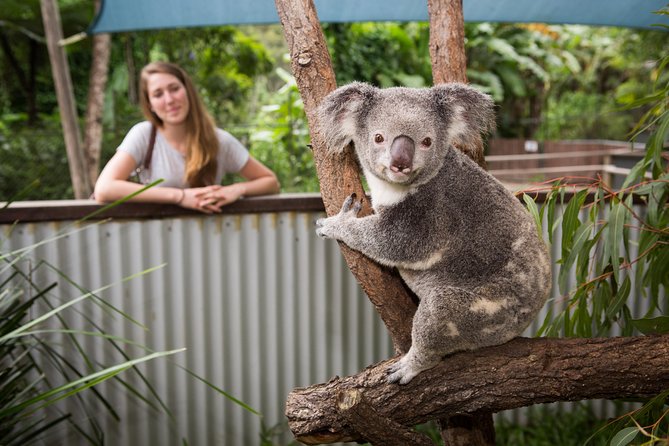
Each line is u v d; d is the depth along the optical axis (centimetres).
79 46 1084
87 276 340
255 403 374
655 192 266
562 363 205
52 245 333
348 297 378
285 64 1100
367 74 977
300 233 365
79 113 1150
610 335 412
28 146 867
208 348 363
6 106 1156
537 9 434
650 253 274
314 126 225
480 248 215
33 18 1067
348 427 220
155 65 339
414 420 220
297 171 850
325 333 379
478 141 229
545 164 1026
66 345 343
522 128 1252
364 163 213
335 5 438
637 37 1312
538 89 1306
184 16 464
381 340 387
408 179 202
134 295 348
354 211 222
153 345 354
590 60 1430
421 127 201
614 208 254
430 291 211
